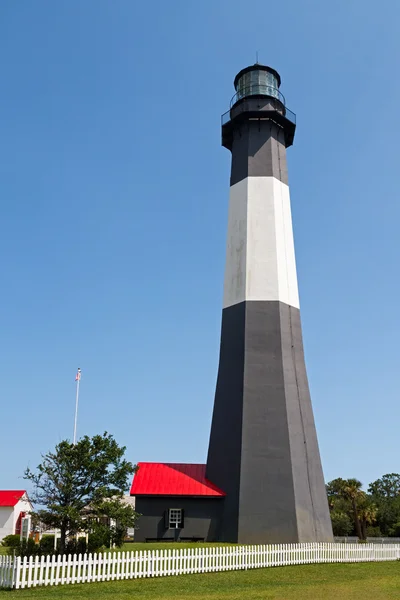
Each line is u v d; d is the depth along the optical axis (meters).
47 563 18.09
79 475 23.30
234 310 34.69
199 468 33.88
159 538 30.31
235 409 32.34
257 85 39.66
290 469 30.66
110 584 18.39
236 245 36.09
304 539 29.55
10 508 54.16
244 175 37.34
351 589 18.22
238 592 17.36
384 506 69.00
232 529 29.84
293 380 33.12
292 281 35.75
